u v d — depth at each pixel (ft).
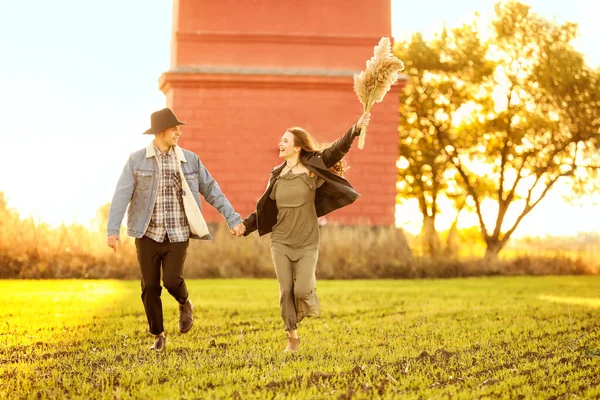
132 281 54.34
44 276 56.85
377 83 23.57
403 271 62.90
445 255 68.44
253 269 60.08
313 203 24.06
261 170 69.46
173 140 24.14
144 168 23.93
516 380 19.27
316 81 69.41
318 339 26.27
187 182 24.27
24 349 24.26
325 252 63.00
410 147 98.53
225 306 36.70
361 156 69.41
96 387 18.60
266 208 24.32
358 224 68.74
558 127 90.27
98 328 28.99
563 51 89.61
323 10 71.31
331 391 17.84
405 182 101.30
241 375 19.74
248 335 27.20
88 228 60.75
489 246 92.43
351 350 23.95
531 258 71.67
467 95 95.09
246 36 70.90
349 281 57.11
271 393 17.67
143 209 23.81
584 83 88.94
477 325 30.07
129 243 60.49
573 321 31.30
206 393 17.89
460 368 21.03
